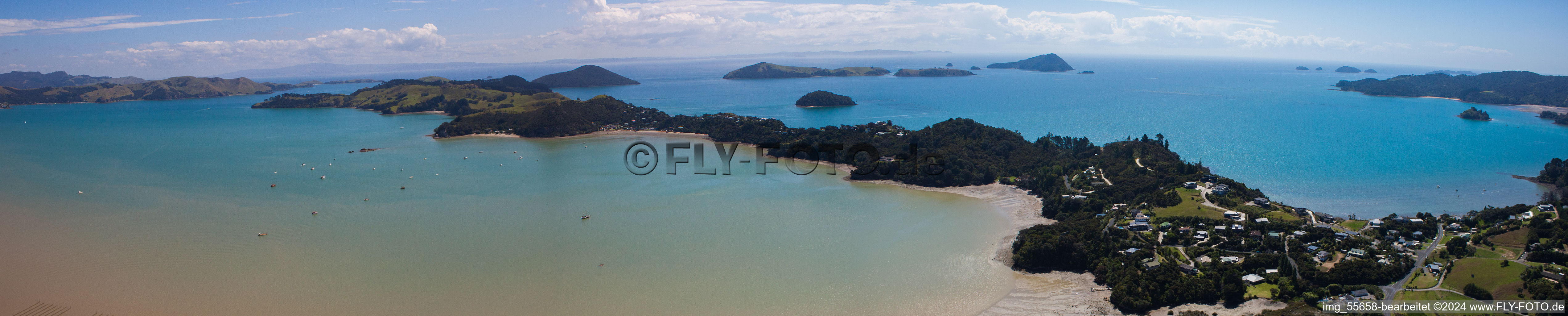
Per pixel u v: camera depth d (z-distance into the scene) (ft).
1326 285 366.22
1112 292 374.43
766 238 476.95
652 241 468.34
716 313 351.87
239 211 556.51
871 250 454.81
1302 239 433.48
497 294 375.45
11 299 375.86
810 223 520.01
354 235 485.15
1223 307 350.84
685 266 417.49
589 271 409.69
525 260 428.56
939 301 373.40
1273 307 345.72
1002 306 369.30
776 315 350.64
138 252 448.24
